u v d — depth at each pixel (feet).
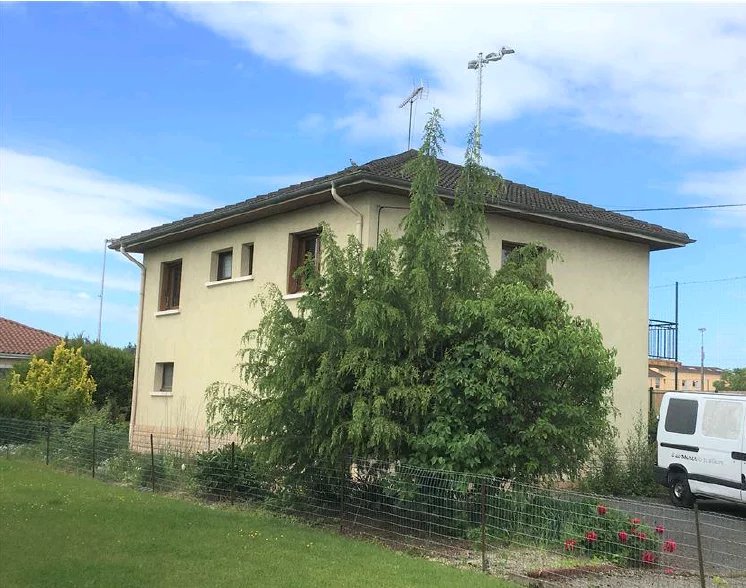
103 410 70.13
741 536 31.55
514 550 25.75
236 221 52.08
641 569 24.07
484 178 32.63
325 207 45.50
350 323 30.42
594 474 43.68
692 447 40.86
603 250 52.80
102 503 32.58
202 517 29.78
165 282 62.44
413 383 28.50
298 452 30.83
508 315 28.60
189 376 56.70
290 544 25.29
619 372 29.60
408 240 30.81
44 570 20.74
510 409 28.02
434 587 20.30
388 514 28.94
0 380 75.87
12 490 35.70
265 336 31.96
